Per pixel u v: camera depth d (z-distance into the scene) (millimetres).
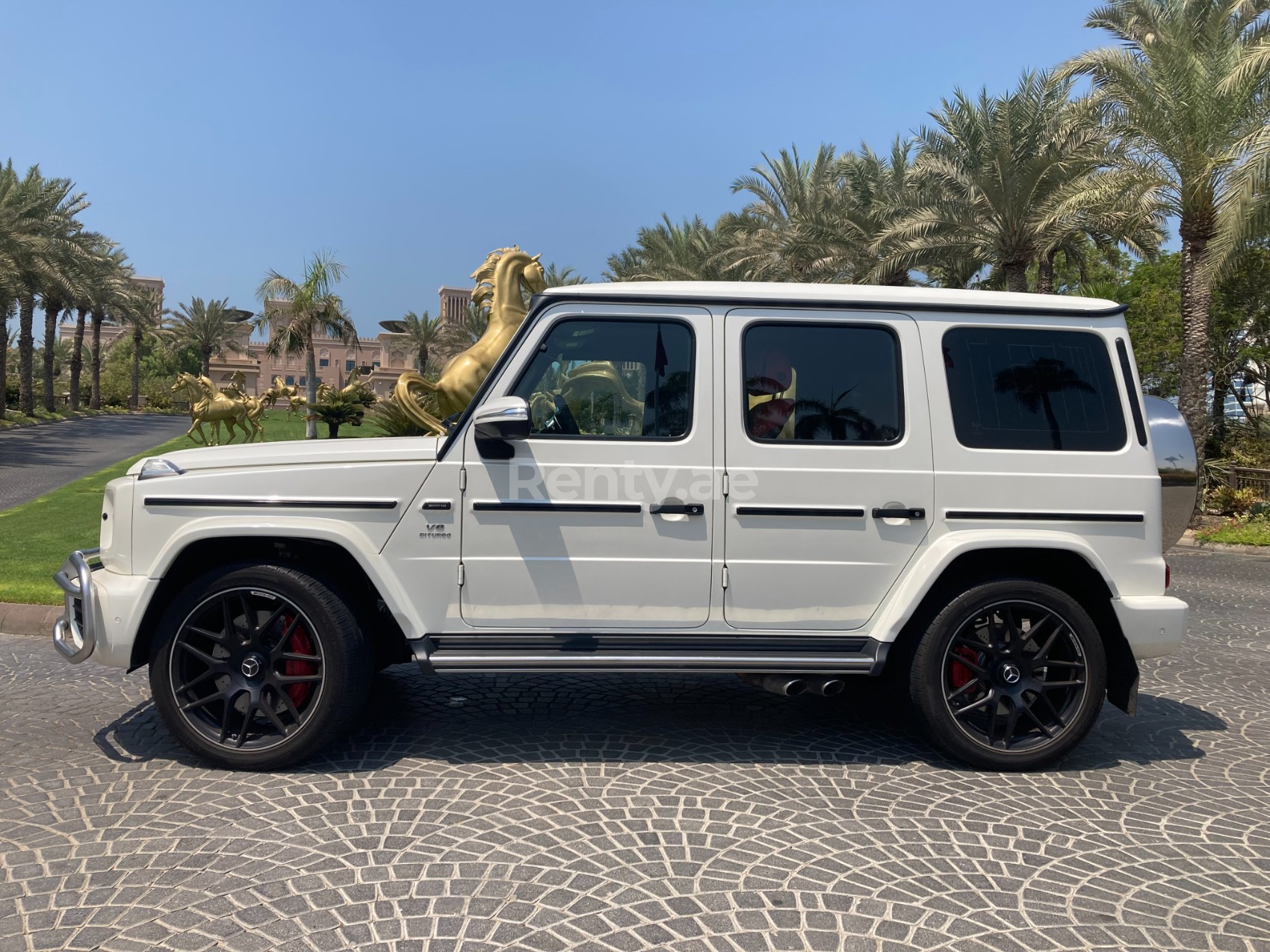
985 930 2887
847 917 2945
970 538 4320
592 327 4336
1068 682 4418
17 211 37312
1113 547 4418
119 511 4184
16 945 2699
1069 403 4484
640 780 4121
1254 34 17203
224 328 80000
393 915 2902
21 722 4883
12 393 57969
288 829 3537
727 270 33656
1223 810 3934
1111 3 18516
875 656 4305
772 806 3855
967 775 4301
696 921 2900
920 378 4402
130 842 3406
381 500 4172
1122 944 2824
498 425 3957
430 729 4777
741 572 4277
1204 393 19047
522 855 3338
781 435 4344
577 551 4219
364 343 114188
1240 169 15211
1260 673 6609
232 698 4145
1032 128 20125
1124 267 28562
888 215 24688
